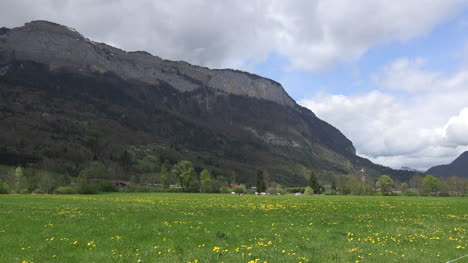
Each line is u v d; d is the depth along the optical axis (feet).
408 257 47.39
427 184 381.40
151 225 76.28
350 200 209.97
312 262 44.78
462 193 382.63
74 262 45.52
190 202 171.32
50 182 338.95
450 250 52.21
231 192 421.18
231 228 72.79
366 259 46.01
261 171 515.50
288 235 64.64
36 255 48.57
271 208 126.62
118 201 179.01
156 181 517.55
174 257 46.93
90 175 464.24
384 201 195.52
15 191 336.29
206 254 48.37
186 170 411.54
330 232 68.18
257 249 51.52
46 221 81.66
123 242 57.21
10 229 69.31
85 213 103.04
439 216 100.53
